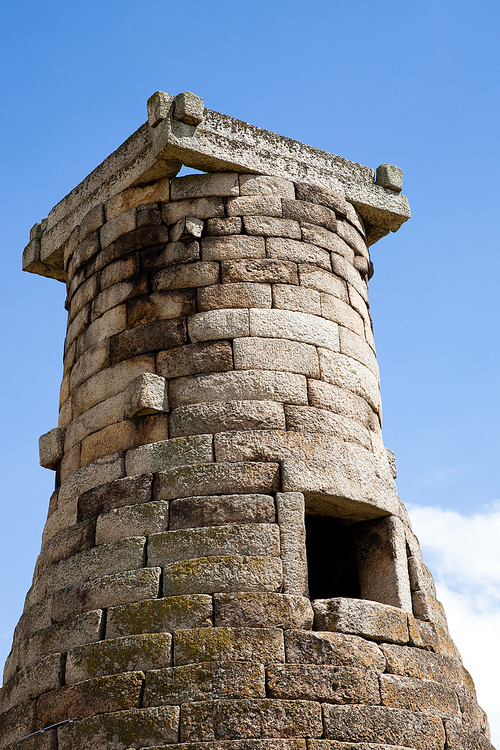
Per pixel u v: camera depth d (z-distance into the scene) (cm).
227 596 1200
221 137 1486
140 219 1488
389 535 1377
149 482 1319
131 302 1455
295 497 1277
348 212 1575
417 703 1217
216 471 1291
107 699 1166
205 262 1434
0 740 1284
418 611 1355
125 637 1202
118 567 1270
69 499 1402
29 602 1397
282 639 1173
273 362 1377
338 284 1498
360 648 1205
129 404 1377
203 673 1146
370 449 1423
